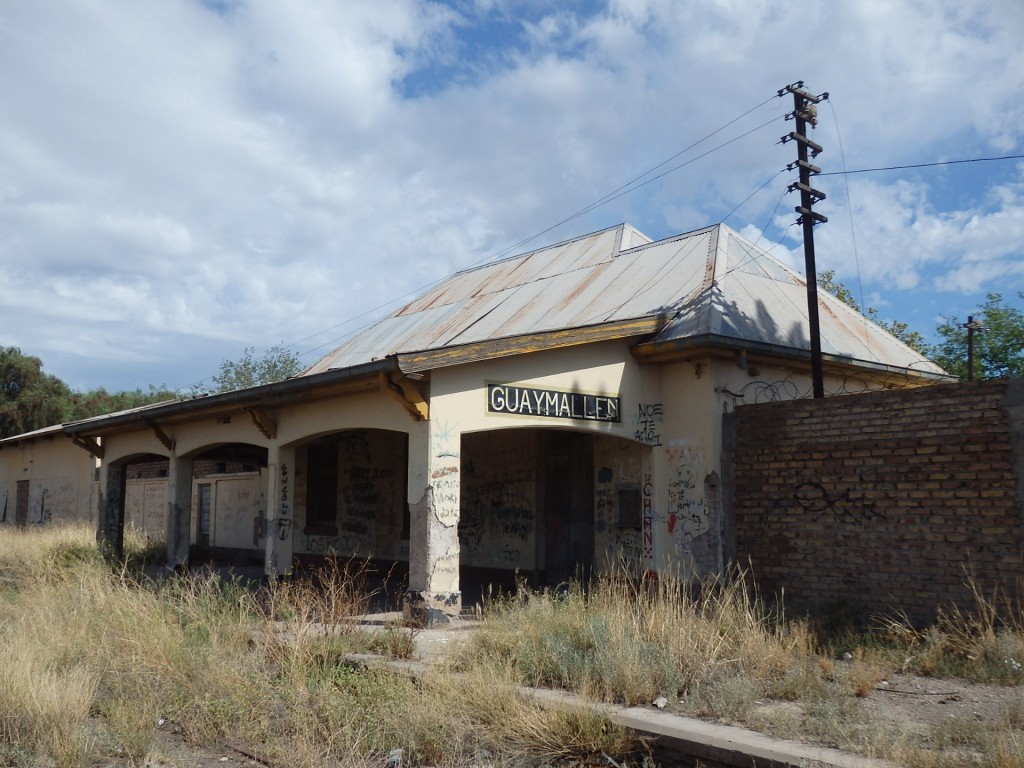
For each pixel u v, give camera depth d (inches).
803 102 538.6
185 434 647.8
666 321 504.1
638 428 495.5
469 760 238.8
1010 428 350.3
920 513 375.9
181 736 269.7
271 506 537.6
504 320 641.6
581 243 730.8
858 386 567.8
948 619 353.1
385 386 414.0
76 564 589.3
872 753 206.5
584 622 332.2
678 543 485.7
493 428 439.2
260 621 370.0
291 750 243.4
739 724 238.5
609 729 245.4
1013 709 246.8
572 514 562.3
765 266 606.9
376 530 698.8
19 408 1824.6
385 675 294.7
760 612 358.6
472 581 624.4
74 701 272.5
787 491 431.2
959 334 1122.7
